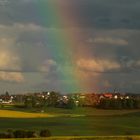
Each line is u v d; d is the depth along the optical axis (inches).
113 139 3499.0
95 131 5167.3
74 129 5344.5
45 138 3415.4
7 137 3681.1
